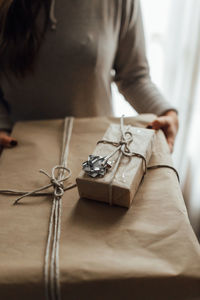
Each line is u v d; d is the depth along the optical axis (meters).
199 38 1.07
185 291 0.46
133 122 0.72
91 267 0.46
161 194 0.55
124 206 0.54
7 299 0.46
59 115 0.89
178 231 0.50
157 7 1.10
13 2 0.71
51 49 0.79
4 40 0.75
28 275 0.46
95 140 0.68
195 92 1.19
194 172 1.38
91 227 0.52
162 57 1.20
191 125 1.29
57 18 0.77
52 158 0.65
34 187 0.59
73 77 0.82
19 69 0.78
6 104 0.91
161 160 0.61
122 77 0.96
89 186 0.53
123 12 0.82
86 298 0.46
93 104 0.89
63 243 0.50
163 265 0.47
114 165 0.54
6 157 0.67
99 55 0.81
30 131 0.73
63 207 0.55
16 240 0.51
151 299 0.46
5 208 0.56
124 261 0.47
